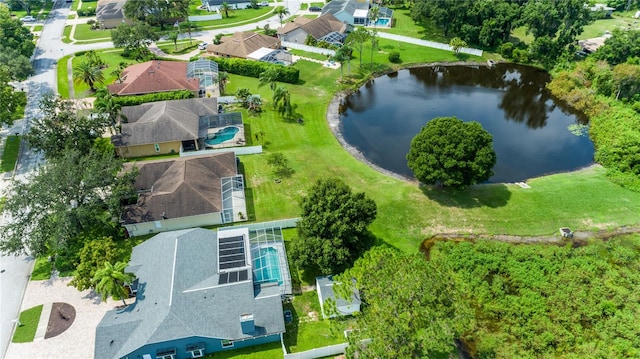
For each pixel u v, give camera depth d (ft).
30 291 164.55
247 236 174.09
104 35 449.89
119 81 317.22
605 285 165.27
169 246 163.94
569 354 141.18
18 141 259.80
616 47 346.54
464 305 127.03
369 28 467.52
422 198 216.54
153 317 138.00
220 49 382.63
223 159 224.12
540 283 166.71
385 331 116.67
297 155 251.19
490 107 321.32
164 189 199.82
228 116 274.16
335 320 150.92
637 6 530.27
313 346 145.18
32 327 150.51
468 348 146.61
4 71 269.23
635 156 231.09
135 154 249.34
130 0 441.27
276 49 393.50
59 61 377.91
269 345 144.66
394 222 200.85
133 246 184.44
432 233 196.24
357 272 145.28
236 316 142.31
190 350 135.85
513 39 444.14
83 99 307.17
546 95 344.08
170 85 305.53
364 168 242.17
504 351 143.23
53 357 140.97
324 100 320.70
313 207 164.14
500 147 266.98
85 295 163.22
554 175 238.68
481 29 413.39
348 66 370.12
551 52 386.52
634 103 296.51
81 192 179.32
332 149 260.21
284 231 194.18
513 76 378.73
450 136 201.67
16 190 173.37
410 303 123.54
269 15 522.06
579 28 380.17
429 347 115.55
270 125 282.56
